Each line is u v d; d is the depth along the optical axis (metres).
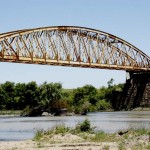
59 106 135.12
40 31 93.00
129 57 138.12
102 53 122.00
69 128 43.44
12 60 83.94
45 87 175.25
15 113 173.75
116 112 154.38
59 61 98.94
